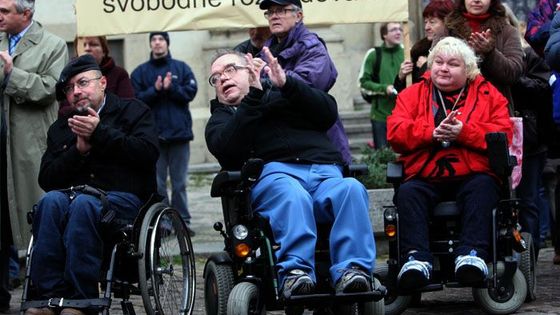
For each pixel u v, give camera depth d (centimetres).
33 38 1249
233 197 1022
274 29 1187
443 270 1126
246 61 1077
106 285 1021
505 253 1120
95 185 1089
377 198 1516
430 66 1149
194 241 1652
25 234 1234
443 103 1141
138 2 1362
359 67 2450
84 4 1361
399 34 1969
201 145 2381
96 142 1073
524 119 1339
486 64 1210
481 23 1241
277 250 1001
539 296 1230
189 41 2403
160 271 1060
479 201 1096
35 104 1240
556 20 1212
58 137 1116
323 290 1030
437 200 1120
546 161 1512
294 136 1049
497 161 1095
